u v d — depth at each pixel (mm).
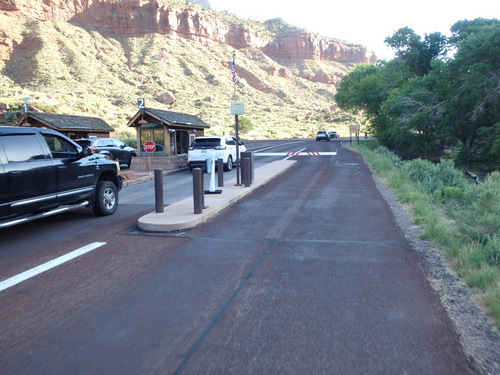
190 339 3623
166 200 11469
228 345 3512
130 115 72250
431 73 33188
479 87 28922
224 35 178500
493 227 6754
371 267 5512
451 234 6824
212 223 8195
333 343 3531
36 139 7457
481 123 31688
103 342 3584
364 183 14344
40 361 3289
